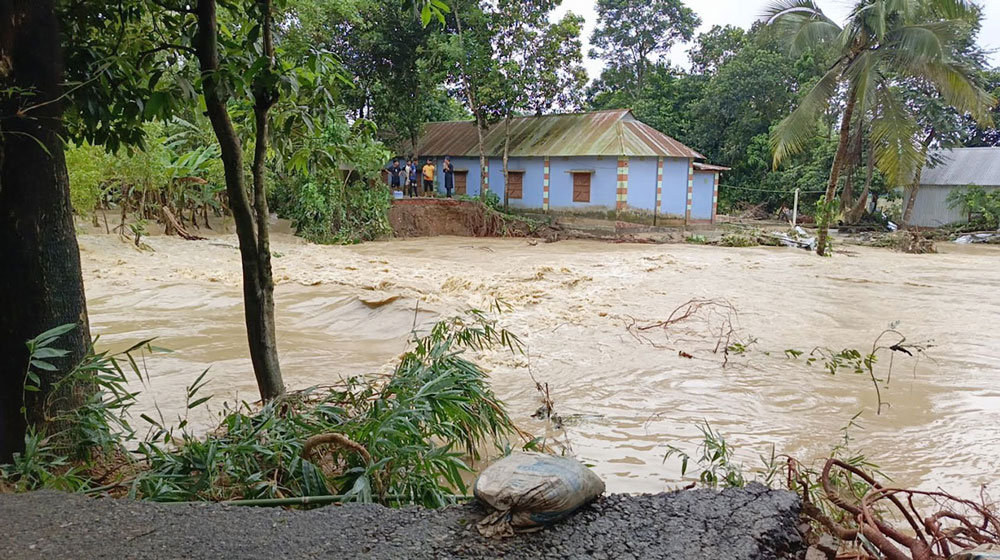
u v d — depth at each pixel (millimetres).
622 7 51250
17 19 4090
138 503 3156
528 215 32312
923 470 5719
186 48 4973
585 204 30656
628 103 49188
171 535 2828
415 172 33250
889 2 19984
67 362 4398
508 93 30234
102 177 17641
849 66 22234
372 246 24000
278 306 12039
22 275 4203
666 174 30203
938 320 12367
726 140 43438
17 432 4258
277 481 4066
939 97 34844
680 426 6754
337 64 5461
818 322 12141
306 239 24109
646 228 29906
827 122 40719
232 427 4422
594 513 2895
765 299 14258
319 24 24906
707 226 32531
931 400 7734
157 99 4664
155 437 4410
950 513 3354
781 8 22984
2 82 4039
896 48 21156
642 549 2623
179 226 20359
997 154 37594
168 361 8555
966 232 34750
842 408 7418
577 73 32312
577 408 7293
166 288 13008
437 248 23828
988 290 15953
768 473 5312
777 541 2803
